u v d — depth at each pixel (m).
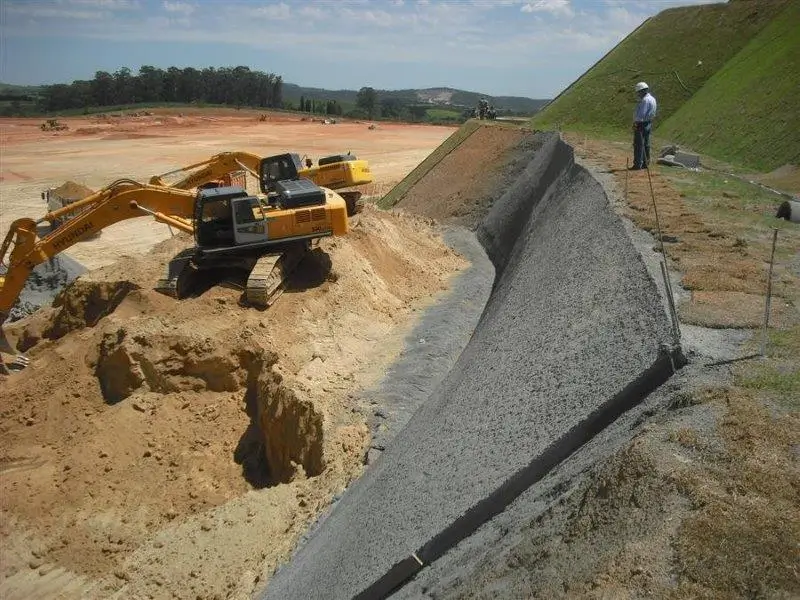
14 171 55.41
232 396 16.17
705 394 7.91
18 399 16.69
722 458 6.78
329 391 15.31
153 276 20.52
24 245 18.95
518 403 10.30
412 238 26.91
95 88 122.38
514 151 33.56
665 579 5.59
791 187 18.45
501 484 8.50
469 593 6.77
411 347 18.06
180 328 16.59
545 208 23.14
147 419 15.62
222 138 79.31
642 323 9.95
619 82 37.19
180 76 129.88
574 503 7.05
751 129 24.61
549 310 13.17
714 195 17.67
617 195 17.75
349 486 12.40
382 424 13.98
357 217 26.25
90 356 17.05
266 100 137.88
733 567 5.53
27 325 21.08
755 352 8.94
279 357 15.98
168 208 19.92
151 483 14.66
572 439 8.60
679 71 35.66
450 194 34.03
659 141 29.98
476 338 16.84
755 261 12.50
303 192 19.55
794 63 25.64
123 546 13.23
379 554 8.95
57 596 12.17
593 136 30.98
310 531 11.70
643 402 8.36
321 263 20.38
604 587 5.68
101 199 19.86
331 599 8.78
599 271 13.10
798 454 6.76
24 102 133.38
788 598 5.18
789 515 5.93
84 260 32.28
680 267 12.16
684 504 6.26
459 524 8.38
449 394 13.39
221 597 11.20
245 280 19.34
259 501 13.08
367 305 19.97
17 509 13.98
